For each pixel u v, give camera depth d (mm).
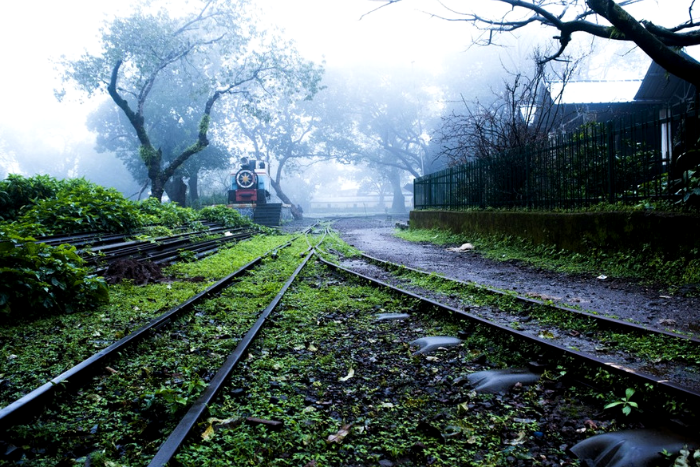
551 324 5684
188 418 3066
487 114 17984
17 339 5328
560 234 11289
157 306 7109
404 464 2828
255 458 2785
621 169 10617
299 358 4773
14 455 2756
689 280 7562
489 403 3615
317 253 14797
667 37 9477
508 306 6602
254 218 35219
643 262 8836
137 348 4879
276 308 6918
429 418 3395
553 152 12766
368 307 7074
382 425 3295
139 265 10086
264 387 3889
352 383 4121
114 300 7586
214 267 11453
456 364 4555
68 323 6098
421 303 6766
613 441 2898
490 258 12086
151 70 31391
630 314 6012
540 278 9008
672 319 5648
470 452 2938
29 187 13984
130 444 2914
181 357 4664
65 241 10836
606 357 4449
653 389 3322
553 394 3730
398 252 14586
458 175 19234
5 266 6414
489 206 16438
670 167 9562
